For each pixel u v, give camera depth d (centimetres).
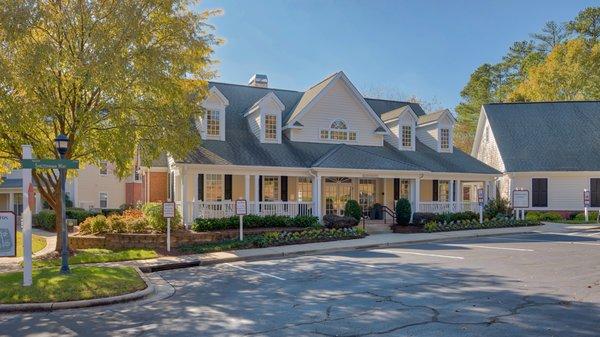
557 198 3008
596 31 4706
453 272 1170
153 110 1534
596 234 2100
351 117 2611
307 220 2086
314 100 2483
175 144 1564
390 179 2669
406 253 1550
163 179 2478
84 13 1445
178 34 1541
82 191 3675
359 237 1969
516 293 920
